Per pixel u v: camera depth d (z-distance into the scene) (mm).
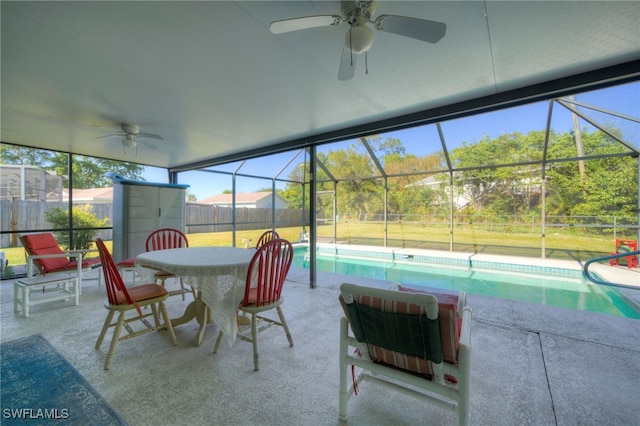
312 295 3781
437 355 1232
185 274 2102
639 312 3639
